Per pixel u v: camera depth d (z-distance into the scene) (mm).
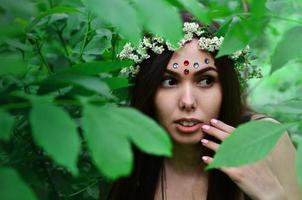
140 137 356
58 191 792
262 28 550
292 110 736
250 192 859
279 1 769
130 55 936
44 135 346
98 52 941
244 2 768
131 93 984
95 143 349
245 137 444
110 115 362
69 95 511
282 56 490
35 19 626
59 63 1016
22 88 649
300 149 420
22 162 693
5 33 432
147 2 385
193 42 907
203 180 1081
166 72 918
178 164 1079
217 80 936
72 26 937
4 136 367
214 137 934
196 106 921
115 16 380
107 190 1053
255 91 2143
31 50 819
